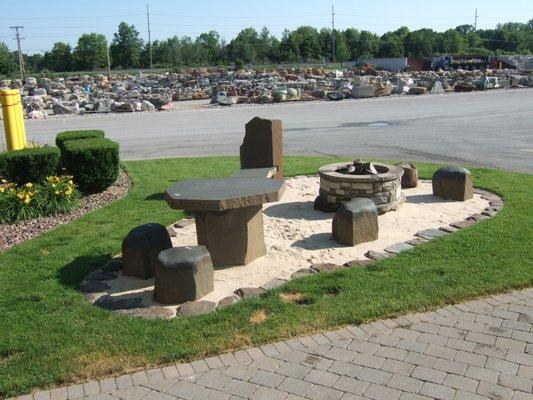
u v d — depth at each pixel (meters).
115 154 10.48
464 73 55.00
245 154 9.88
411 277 5.81
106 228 8.04
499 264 6.12
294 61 104.25
